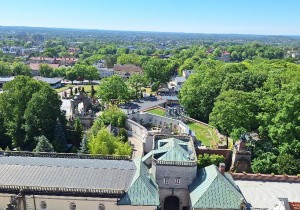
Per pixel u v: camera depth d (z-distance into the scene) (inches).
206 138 3469.5
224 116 3031.5
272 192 2156.7
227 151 2805.1
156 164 1961.1
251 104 3125.0
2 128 3193.9
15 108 3157.0
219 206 1758.1
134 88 6186.0
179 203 2049.7
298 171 2374.5
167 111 4249.5
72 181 1734.7
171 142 2244.1
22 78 3474.4
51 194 1656.0
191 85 4475.9
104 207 1688.0
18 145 3159.5
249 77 3944.4
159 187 2014.0
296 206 1620.3
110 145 2571.4
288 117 2667.3
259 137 3395.7
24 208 1665.8
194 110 4259.4
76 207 1689.2
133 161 2039.9
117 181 1766.7
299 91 2827.3
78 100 4394.7
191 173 1978.3
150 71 7071.9
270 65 5506.9
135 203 1663.4
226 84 4003.4
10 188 1665.8
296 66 5871.1
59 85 7554.1
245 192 2145.7
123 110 4247.0
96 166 1884.8
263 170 2469.2
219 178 1877.5
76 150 2997.0
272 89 3272.6
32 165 1841.8
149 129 3912.4
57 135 3093.0
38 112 3083.2
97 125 3348.9
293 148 2527.1
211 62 6294.3
